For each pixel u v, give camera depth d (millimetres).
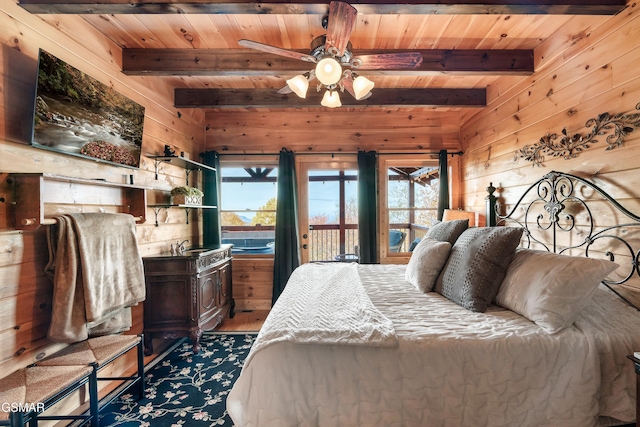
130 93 2475
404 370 1312
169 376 2275
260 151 3871
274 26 2111
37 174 1490
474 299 1700
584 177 1913
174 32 2189
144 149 2629
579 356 1322
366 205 3719
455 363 1311
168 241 2996
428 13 1720
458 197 3830
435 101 3184
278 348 1339
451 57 2418
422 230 3941
